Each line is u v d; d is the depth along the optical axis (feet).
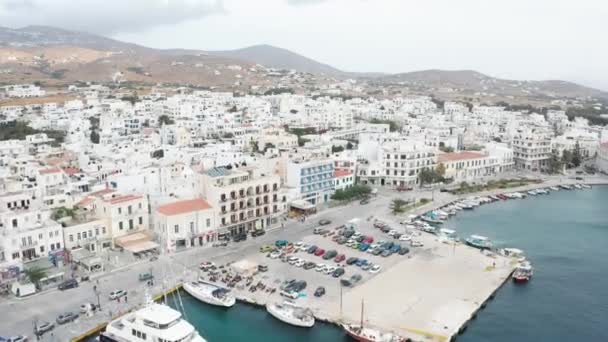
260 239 509.35
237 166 582.35
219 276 410.31
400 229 554.87
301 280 408.05
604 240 553.64
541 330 350.84
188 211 476.95
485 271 440.86
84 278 398.01
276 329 344.08
